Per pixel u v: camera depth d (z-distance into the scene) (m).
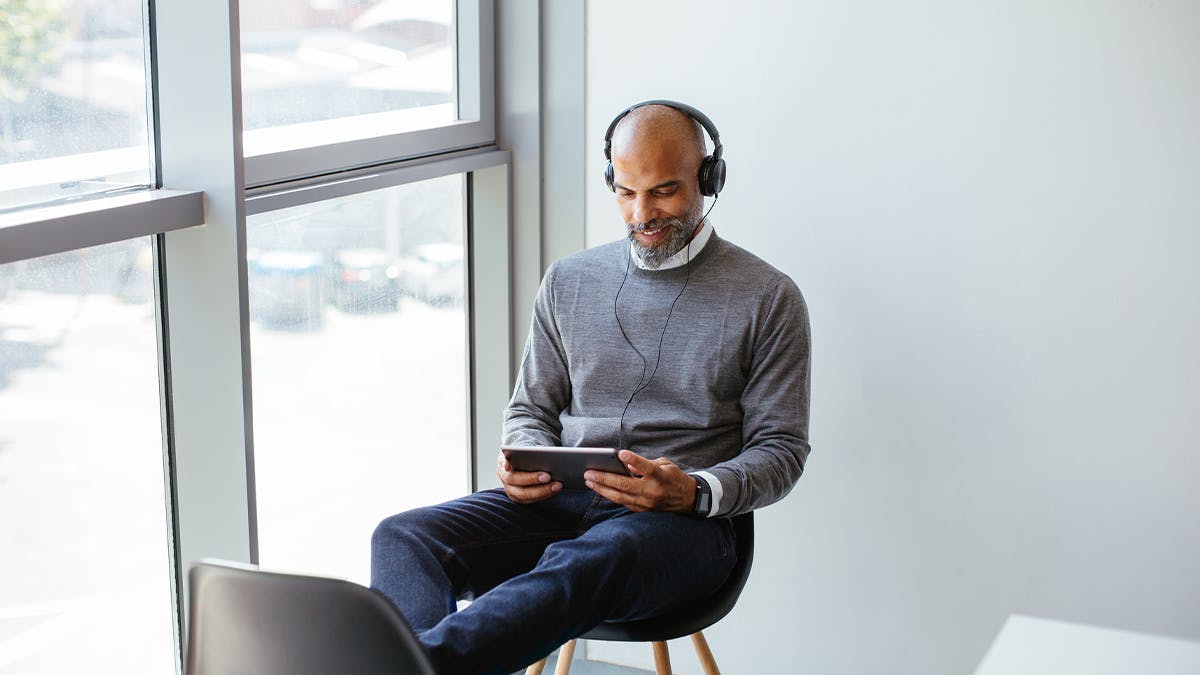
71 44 1.70
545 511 2.08
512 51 2.76
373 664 1.42
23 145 1.63
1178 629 2.48
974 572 2.62
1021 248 2.47
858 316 2.61
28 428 1.69
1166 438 2.43
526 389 2.29
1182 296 2.38
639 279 2.21
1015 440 2.54
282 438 2.26
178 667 2.03
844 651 2.76
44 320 1.70
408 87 2.54
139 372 1.89
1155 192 2.36
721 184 2.19
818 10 2.53
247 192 2.00
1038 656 2.58
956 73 2.45
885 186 2.54
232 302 1.87
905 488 2.64
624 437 2.15
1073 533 2.53
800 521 2.74
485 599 1.66
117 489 1.86
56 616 1.77
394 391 2.61
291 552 2.31
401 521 1.91
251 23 2.05
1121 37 2.33
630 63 2.70
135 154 1.83
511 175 2.82
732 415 2.15
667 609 1.91
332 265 2.35
